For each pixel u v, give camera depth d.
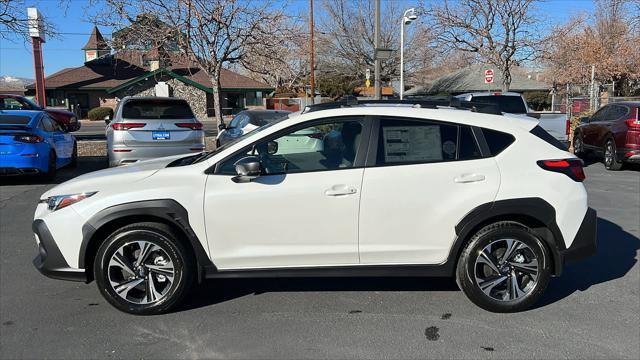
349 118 4.13
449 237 4.05
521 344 3.63
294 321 3.99
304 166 4.11
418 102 4.48
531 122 4.29
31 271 5.11
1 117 9.84
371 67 35.56
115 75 43.59
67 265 3.98
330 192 3.96
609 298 4.46
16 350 3.52
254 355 3.47
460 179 4.00
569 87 30.86
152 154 9.59
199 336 3.74
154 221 4.03
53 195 4.09
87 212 3.91
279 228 4.00
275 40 14.47
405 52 34.69
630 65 28.86
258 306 4.29
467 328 3.87
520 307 4.12
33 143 9.58
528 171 4.07
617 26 30.66
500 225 4.05
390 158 4.06
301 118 4.14
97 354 3.48
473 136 4.12
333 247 4.04
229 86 42.81
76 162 12.91
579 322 3.98
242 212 3.96
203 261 4.02
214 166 4.06
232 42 14.27
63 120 20.38
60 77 42.19
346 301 4.39
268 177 4.00
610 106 13.02
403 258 4.09
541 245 4.07
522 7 21.59
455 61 32.16
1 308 4.22
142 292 4.12
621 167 12.41
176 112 10.02
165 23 13.69
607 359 3.43
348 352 3.51
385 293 4.57
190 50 14.16
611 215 7.45
